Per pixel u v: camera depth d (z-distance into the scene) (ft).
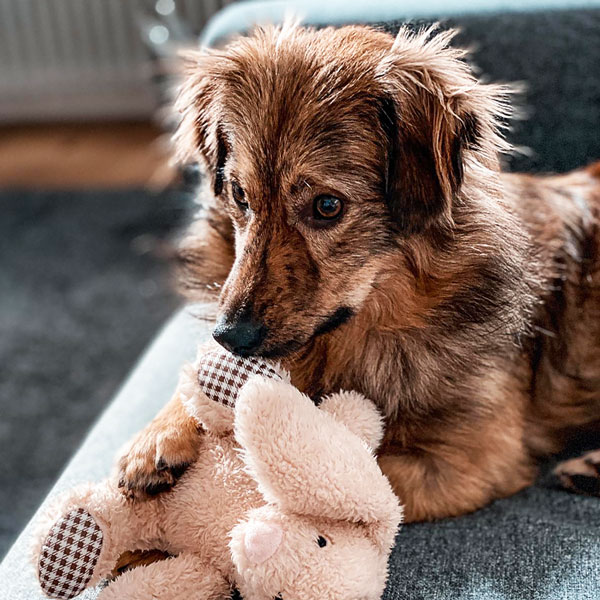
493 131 1.99
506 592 1.76
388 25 2.42
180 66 3.10
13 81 7.02
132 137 6.83
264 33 2.18
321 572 1.57
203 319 2.23
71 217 5.52
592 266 2.33
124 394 2.39
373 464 1.65
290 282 1.90
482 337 2.08
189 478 1.73
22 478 3.23
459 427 2.10
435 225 1.96
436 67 1.92
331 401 1.83
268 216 1.93
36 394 3.77
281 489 1.59
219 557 1.68
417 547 1.91
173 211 5.27
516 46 2.54
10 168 6.37
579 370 2.33
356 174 1.90
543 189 2.35
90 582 1.68
